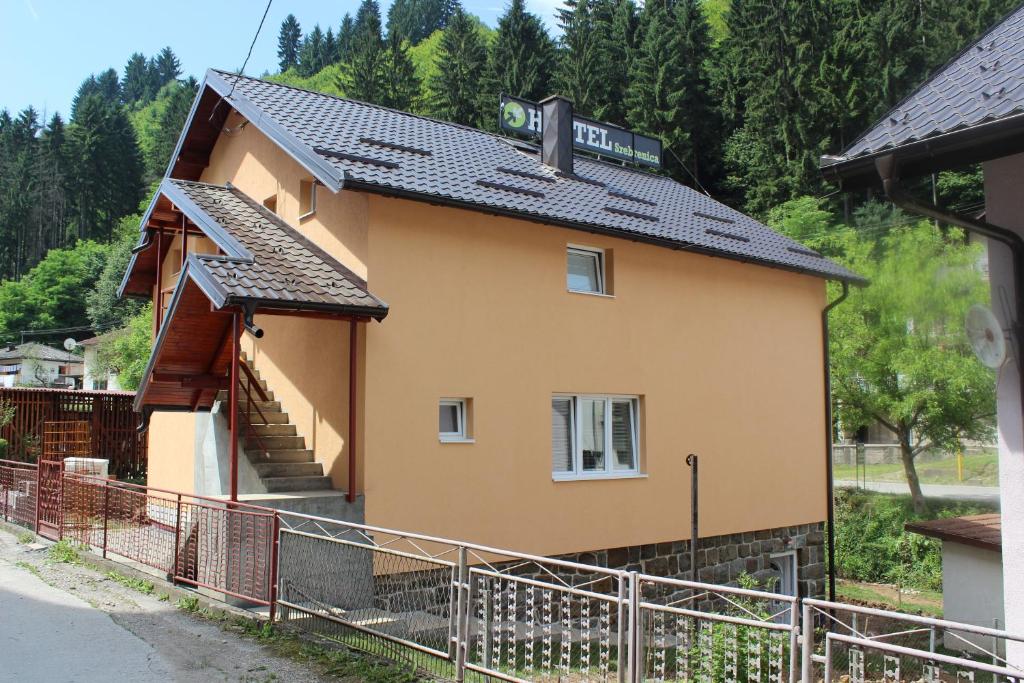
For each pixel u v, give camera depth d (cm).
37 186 7506
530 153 1541
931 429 2439
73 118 7862
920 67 3497
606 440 1233
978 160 578
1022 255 591
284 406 1127
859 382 2522
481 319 1077
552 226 1157
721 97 4225
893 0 3600
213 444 1102
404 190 971
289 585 747
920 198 583
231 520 807
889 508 2372
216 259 909
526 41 4697
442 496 1013
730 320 1399
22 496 1288
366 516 945
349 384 964
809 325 1541
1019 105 516
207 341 1040
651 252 1295
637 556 1228
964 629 375
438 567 772
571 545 1144
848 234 2748
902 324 2425
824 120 3647
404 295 1005
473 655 622
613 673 572
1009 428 595
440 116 4859
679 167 4084
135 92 13312
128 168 7562
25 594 849
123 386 3183
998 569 1301
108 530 1026
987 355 600
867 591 2111
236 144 1334
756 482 1407
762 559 1417
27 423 2047
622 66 4612
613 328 1230
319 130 1125
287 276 926
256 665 634
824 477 1529
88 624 739
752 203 3778
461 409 1068
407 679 606
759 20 3969
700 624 533
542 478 1121
